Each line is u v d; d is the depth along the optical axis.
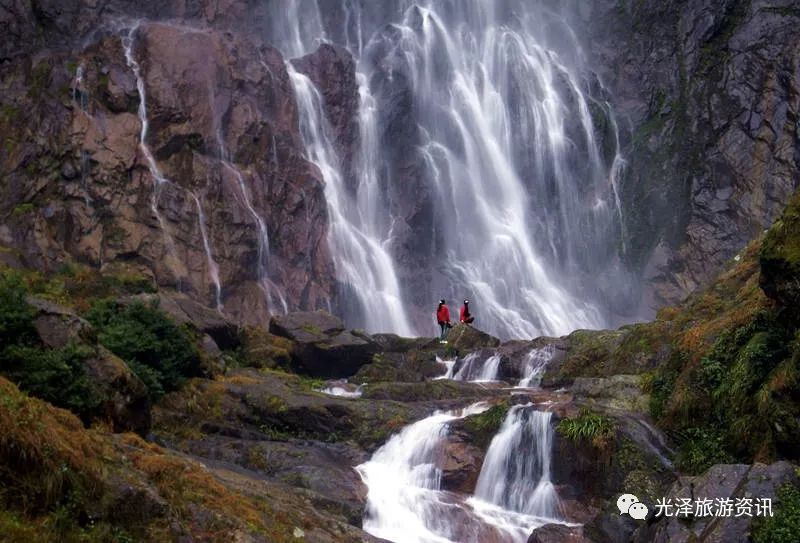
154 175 31.92
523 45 49.47
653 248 44.56
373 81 44.69
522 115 48.00
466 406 19.81
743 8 47.19
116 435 12.73
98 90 32.94
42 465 8.89
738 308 17.59
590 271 45.50
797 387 13.35
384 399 20.94
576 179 47.28
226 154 34.41
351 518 14.58
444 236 43.16
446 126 45.41
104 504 9.34
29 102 32.06
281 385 20.73
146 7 38.50
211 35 36.25
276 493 13.42
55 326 13.68
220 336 24.02
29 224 28.83
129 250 29.95
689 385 16.53
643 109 48.31
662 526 12.39
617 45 50.47
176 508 10.10
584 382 19.02
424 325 38.66
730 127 44.31
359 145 41.34
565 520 15.73
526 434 16.86
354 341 26.06
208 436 18.03
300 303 33.62
